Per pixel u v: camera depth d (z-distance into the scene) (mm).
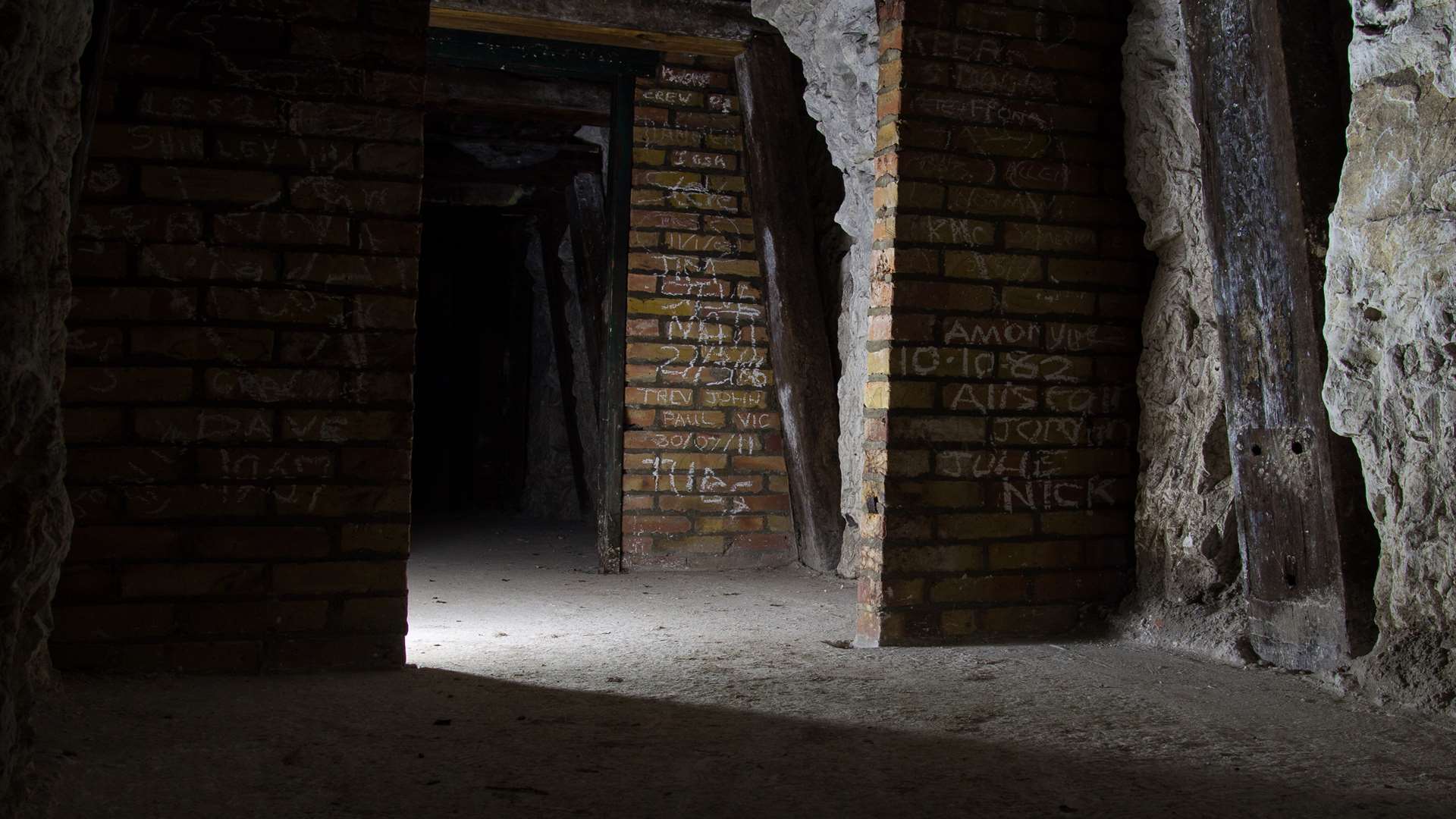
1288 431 3807
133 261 3486
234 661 3539
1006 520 4422
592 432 10078
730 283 7004
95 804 2291
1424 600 3357
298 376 3604
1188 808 2443
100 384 3451
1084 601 4543
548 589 6156
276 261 3594
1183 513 4336
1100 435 4578
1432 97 3271
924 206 4324
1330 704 3379
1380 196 3402
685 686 3570
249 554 3553
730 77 7012
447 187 10008
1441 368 3240
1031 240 4480
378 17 3689
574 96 7555
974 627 4363
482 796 2424
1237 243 3924
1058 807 2436
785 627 4918
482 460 11852
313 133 3631
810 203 6852
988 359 4410
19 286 1988
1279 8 3662
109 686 3291
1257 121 3781
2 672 1936
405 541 3697
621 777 2582
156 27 3516
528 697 3377
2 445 1965
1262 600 3967
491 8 6117
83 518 3426
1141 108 4488
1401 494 3422
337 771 2574
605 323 6898
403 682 3520
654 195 6891
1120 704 3363
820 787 2533
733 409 7012
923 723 3111
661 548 6906
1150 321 4551
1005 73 4445
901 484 4277
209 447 3527
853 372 6527
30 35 1990
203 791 2404
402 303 3697
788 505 7098
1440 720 3178
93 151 3461
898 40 4320
